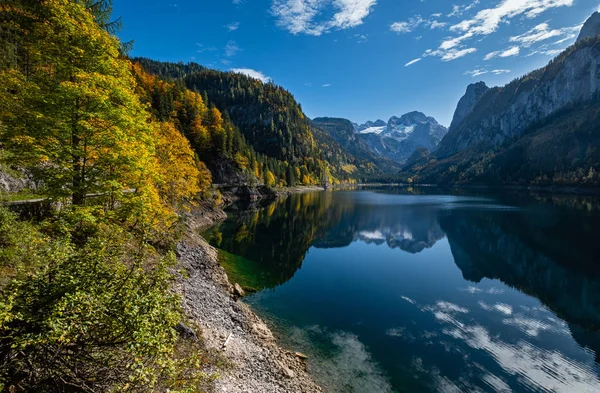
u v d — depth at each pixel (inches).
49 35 589.0
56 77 612.1
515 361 757.3
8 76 585.0
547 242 1972.2
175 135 1990.7
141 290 277.3
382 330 885.2
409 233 2341.3
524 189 6766.7
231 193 4259.4
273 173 6363.2
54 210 600.4
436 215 3137.3
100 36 633.0
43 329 226.7
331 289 1196.5
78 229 619.2
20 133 561.6
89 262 270.5
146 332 242.4
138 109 761.6
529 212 3137.3
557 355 786.2
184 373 321.1
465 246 1952.5
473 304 1099.3
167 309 277.9
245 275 1261.1
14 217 484.1
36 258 317.4
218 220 2519.7
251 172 4830.2
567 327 938.7
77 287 242.1
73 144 615.5
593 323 961.5
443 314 1008.9
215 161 4323.3
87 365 255.1
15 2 587.5
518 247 1891.0
